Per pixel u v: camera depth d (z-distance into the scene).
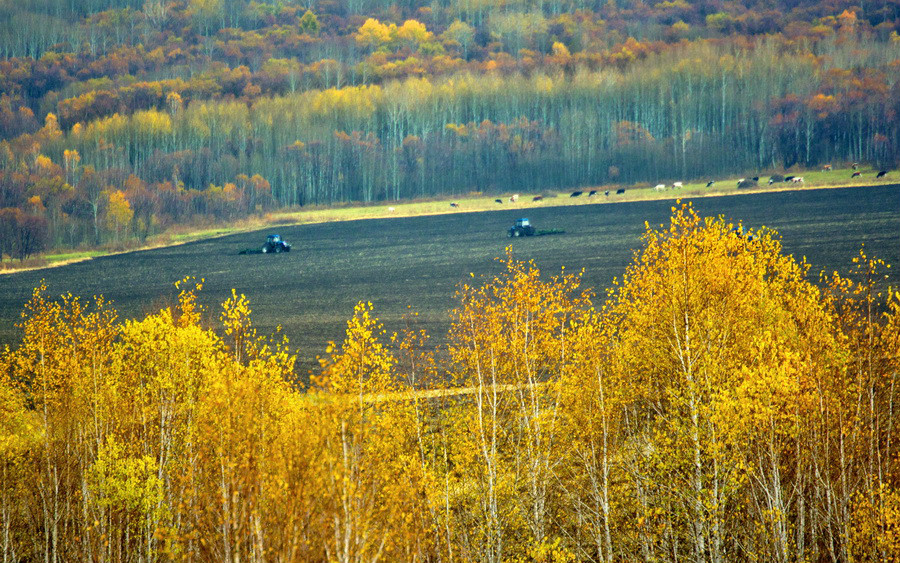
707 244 60.47
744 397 52.81
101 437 68.00
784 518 50.28
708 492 53.72
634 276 65.00
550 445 61.78
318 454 40.44
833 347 56.41
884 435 55.22
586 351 64.12
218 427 46.72
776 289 61.44
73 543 66.06
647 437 61.03
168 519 61.00
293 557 39.66
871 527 48.41
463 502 60.94
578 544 60.81
